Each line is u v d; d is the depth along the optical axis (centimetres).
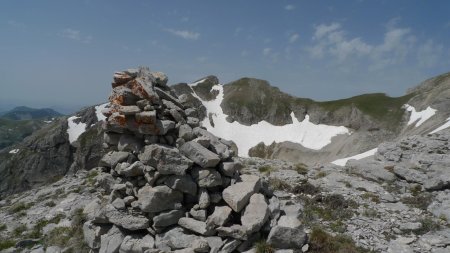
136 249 1498
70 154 19388
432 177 2433
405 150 3225
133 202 1560
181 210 1552
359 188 2405
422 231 1794
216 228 1450
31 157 19012
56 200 2566
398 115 19500
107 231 1642
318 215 1936
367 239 1692
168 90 1920
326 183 2503
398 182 2594
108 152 1816
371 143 18500
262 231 1516
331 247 1526
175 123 1686
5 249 1877
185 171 1542
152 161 1494
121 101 1612
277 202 1658
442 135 3297
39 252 1802
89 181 2870
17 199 3006
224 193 1548
